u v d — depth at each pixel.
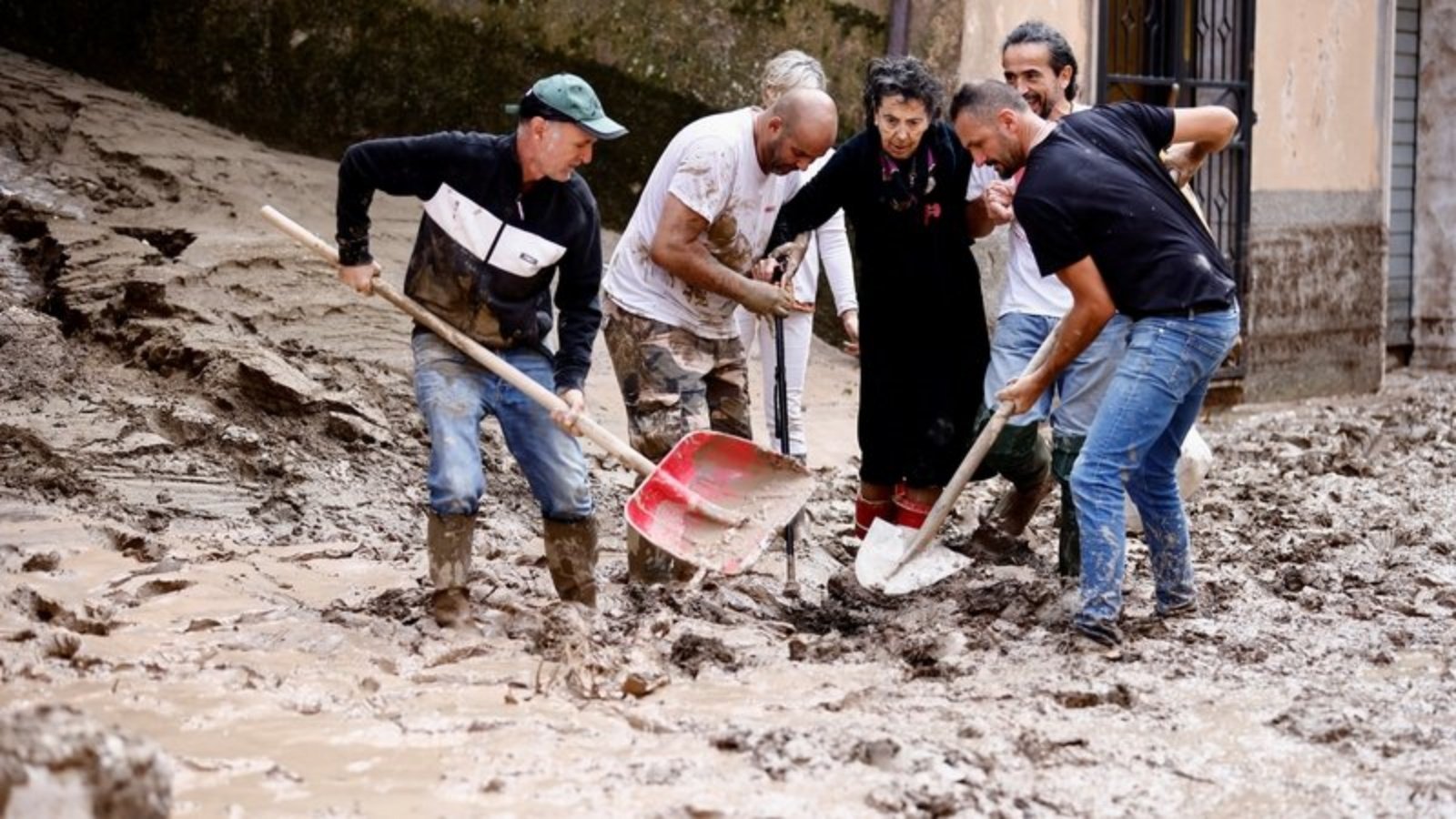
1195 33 16.88
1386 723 6.98
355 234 7.82
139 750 4.59
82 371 11.27
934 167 9.16
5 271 12.45
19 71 15.43
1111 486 8.00
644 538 8.56
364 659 7.38
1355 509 11.92
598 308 8.14
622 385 9.03
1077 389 8.73
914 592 9.02
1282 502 12.10
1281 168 17.94
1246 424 16.05
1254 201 17.67
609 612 8.30
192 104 15.82
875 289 9.47
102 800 4.49
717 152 8.56
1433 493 12.55
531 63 15.69
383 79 15.74
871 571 8.77
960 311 9.45
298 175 14.89
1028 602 8.63
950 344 9.48
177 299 12.01
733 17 15.51
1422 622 8.70
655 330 8.91
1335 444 14.52
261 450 10.65
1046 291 9.35
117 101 15.45
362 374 11.91
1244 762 6.55
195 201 14.04
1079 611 8.10
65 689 6.73
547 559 8.63
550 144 7.62
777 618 8.70
